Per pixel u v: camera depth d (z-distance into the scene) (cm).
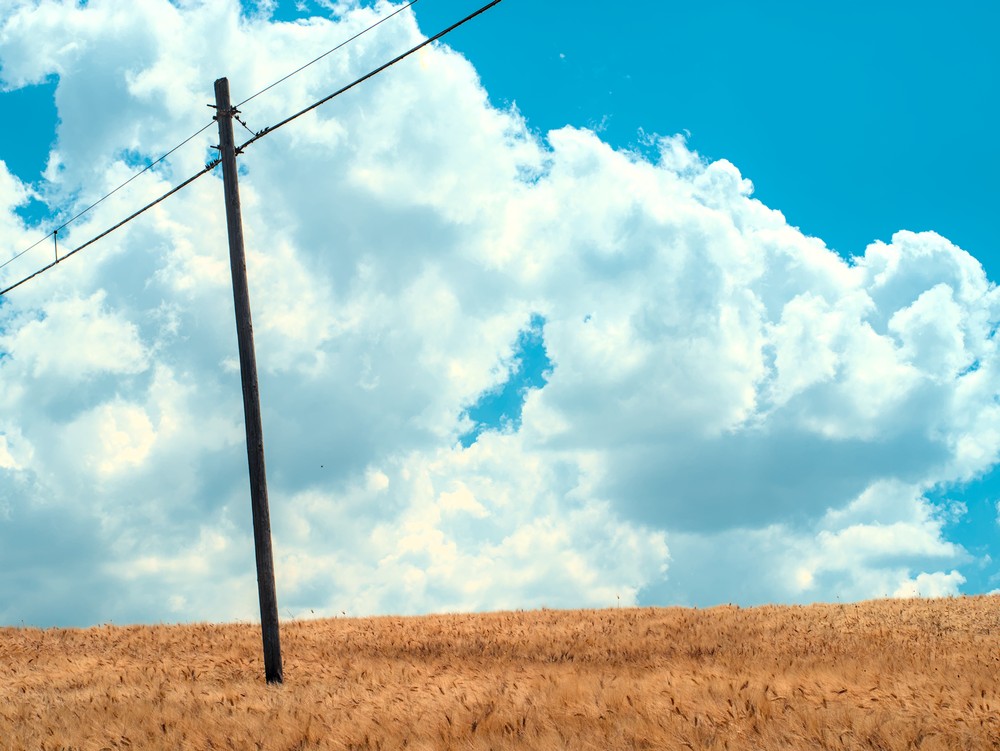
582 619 3164
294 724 1180
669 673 1522
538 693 1334
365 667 1875
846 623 2750
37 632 2836
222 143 1797
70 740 1153
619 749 998
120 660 2184
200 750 1097
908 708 1080
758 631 2670
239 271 1767
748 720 1064
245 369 1741
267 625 1706
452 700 1310
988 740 944
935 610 2992
